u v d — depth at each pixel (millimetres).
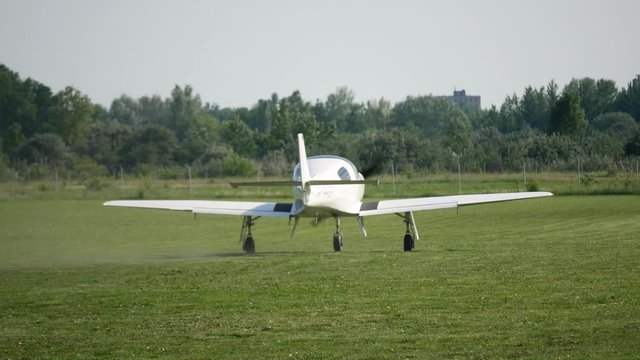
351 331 45875
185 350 43094
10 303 56719
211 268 72438
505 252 78562
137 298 57438
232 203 89125
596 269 64125
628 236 93000
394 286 58938
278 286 60625
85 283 65312
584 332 43781
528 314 48312
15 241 109062
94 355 42625
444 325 46500
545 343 42031
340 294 56500
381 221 132875
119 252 93750
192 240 109250
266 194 191000
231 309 52562
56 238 113000
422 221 129375
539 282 58625
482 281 59875
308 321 48531
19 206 181375
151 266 75750
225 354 42094
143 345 44250
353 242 100562
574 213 130125
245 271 69562
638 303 50094
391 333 45188
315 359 40719
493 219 126500
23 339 46188
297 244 100625
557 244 85500
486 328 45500
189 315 51156
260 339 44781
